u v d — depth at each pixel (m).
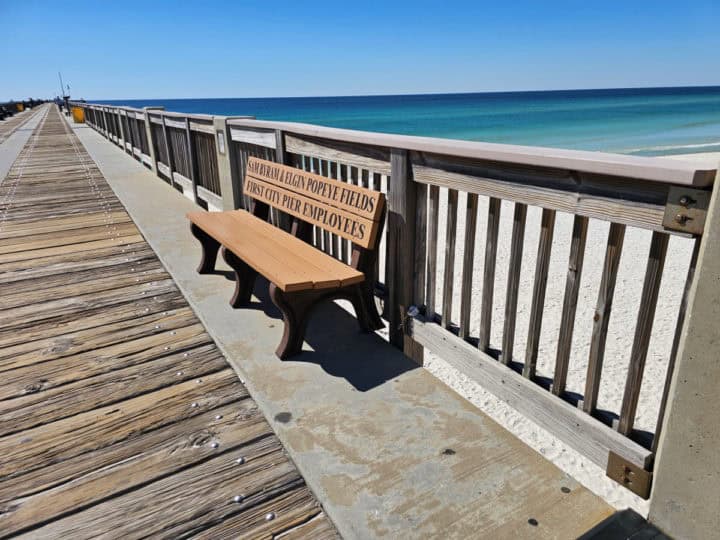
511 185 1.76
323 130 2.79
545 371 3.21
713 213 1.12
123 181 7.74
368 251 2.50
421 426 2.01
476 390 2.96
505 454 1.85
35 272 3.77
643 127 39.53
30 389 2.25
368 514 1.58
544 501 1.63
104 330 2.84
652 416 2.72
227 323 2.92
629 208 1.38
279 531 1.53
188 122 5.73
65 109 43.16
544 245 1.72
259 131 3.74
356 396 2.21
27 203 6.21
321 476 1.74
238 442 1.92
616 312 4.13
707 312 1.18
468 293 2.15
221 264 3.90
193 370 2.43
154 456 1.84
